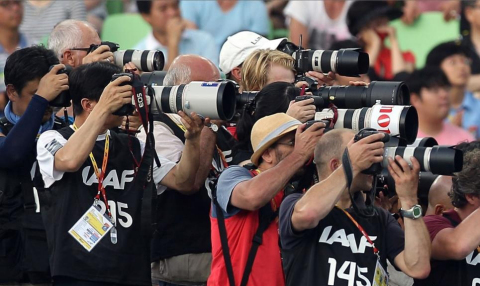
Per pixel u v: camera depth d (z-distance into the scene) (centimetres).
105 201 1579
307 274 1441
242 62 2019
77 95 1605
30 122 1619
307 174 1561
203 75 1791
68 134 1605
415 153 1433
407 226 1447
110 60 1850
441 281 1594
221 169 1784
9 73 1702
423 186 1759
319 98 1669
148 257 1606
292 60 1878
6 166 1642
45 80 1631
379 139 1402
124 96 1531
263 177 1477
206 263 1764
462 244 1527
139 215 1596
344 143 1480
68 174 1579
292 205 1455
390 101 1677
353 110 1609
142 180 1597
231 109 1575
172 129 1784
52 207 1582
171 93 1563
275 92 1673
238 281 1510
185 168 1653
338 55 1836
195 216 1766
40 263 1681
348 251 1442
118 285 1578
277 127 1530
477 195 1588
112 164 1602
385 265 1470
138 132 1717
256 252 1514
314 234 1449
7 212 1686
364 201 1518
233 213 1520
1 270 1702
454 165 1410
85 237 1564
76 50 1908
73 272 1554
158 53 1908
